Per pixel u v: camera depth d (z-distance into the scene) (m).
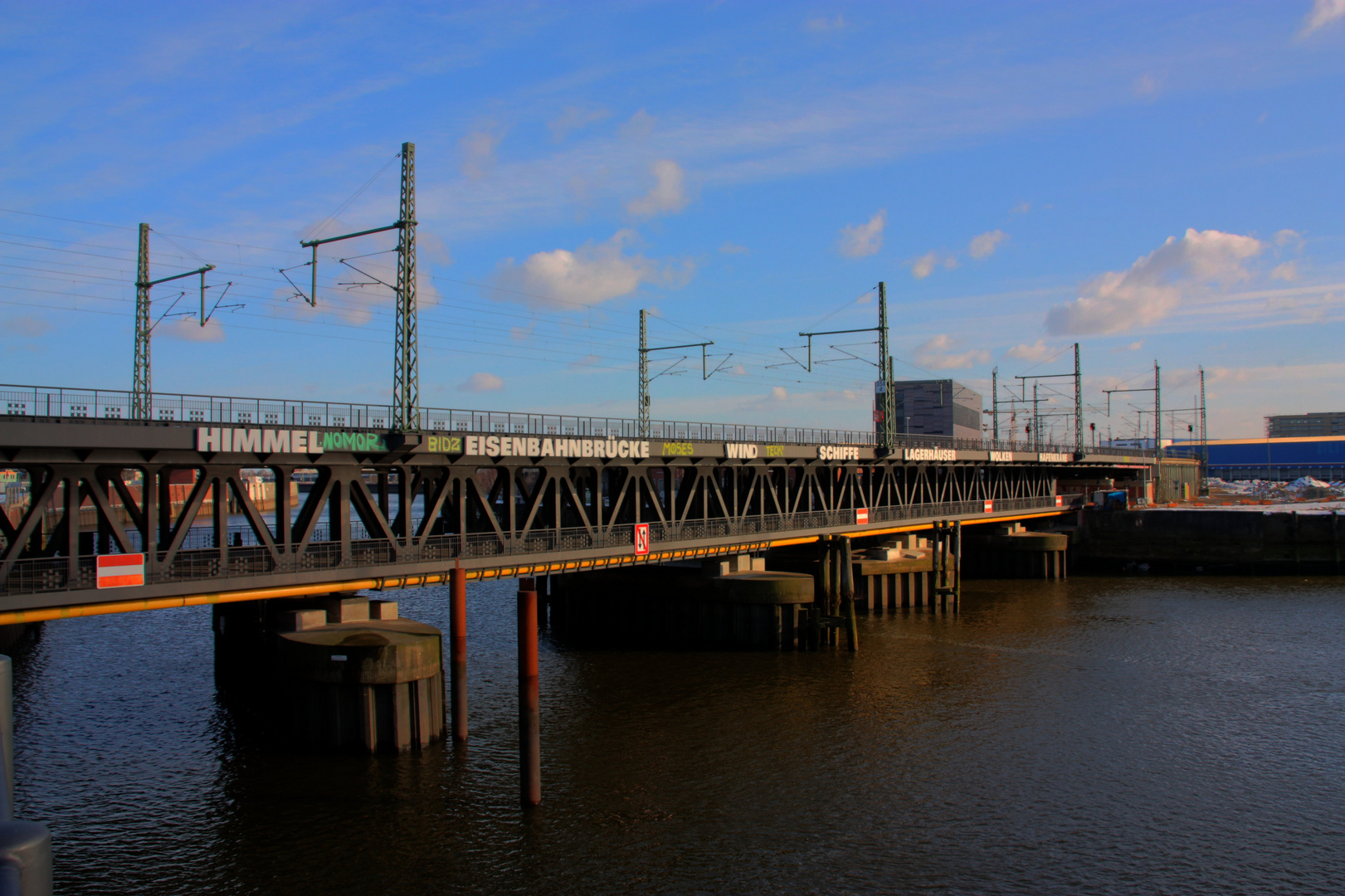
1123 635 62.50
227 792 33.03
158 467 33.59
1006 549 95.19
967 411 127.62
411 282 40.62
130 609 32.09
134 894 26.11
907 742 39.16
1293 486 186.62
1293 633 63.03
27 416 30.62
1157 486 144.88
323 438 36.72
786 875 27.36
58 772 35.19
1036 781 34.91
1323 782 34.97
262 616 43.59
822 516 66.00
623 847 29.03
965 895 26.34
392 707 36.53
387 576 39.00
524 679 31.75
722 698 45.88
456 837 29.56
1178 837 30.17
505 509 45.12
